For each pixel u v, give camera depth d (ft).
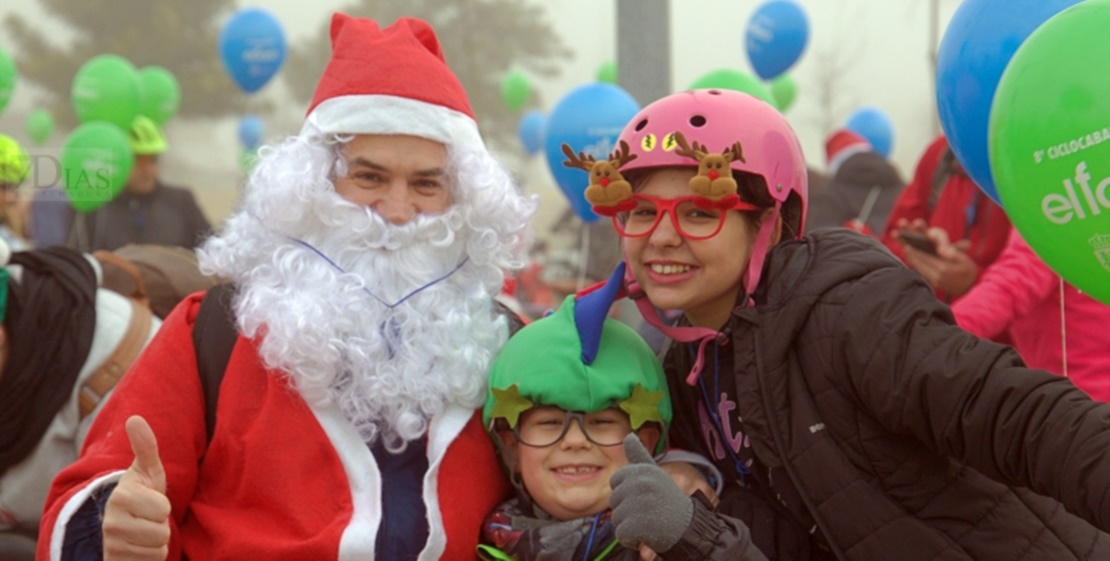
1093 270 6.93
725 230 7.73
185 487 8.25
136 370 8.48
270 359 8.20
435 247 8.71
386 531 8.13
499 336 8.81
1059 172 6.79
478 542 8.35
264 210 8.62
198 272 12.32
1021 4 7.96
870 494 7.32
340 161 8.70
